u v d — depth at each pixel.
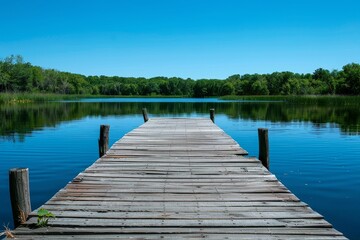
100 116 28.22
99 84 120.31
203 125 13.99
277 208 4.36
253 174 6.00
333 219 5.72
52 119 24.58
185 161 6.98
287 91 80.62
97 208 4.33
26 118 24.83
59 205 4.42
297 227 3.80
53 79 81.19
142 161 6.98
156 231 3.69
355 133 16.42
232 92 93.44
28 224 3.87
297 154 11.26
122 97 105.00
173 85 111.75
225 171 6.21
